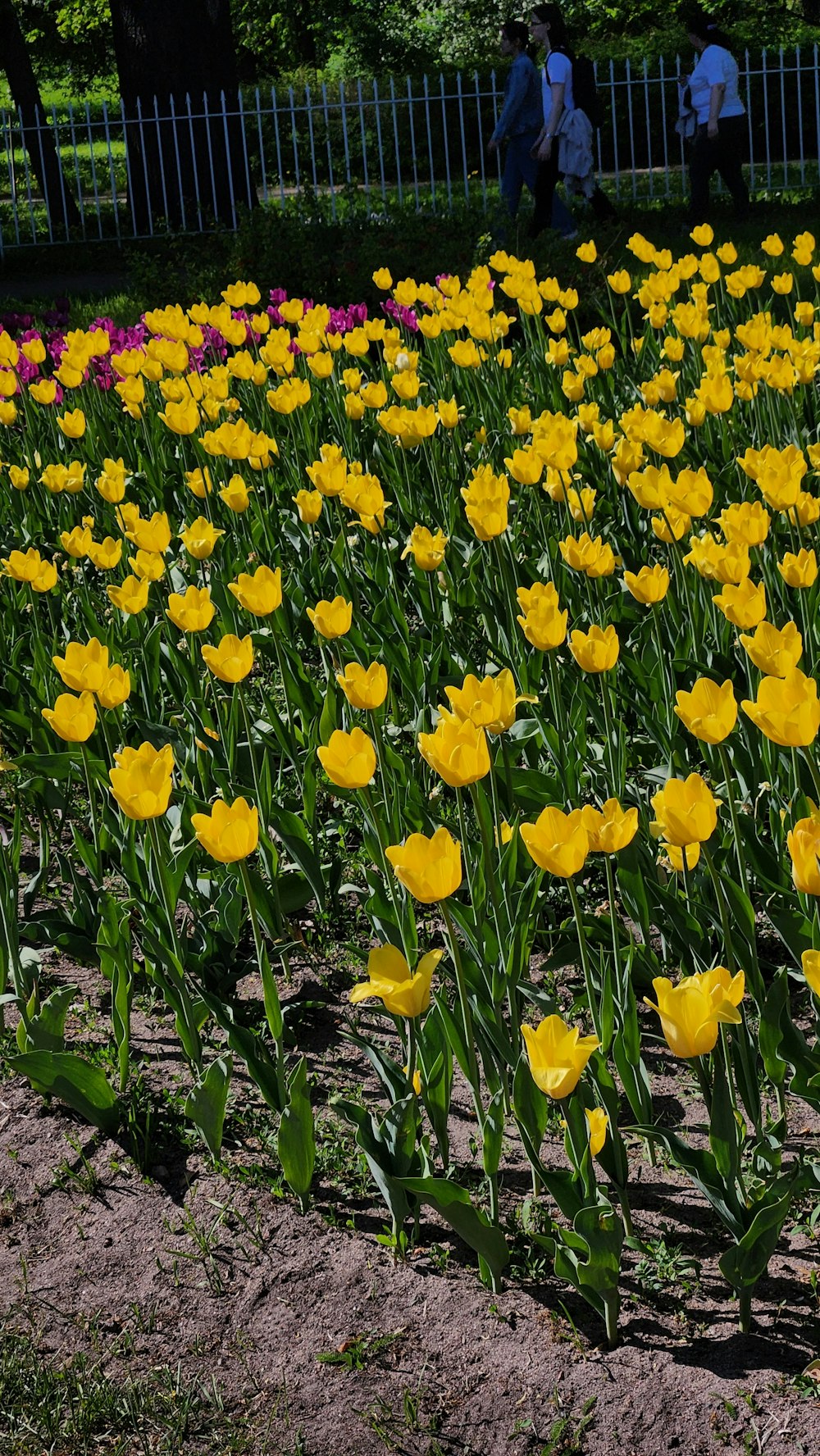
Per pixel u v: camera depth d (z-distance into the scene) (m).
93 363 8.55
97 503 7.21
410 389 6.28
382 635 4.59
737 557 3.41
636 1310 2.66
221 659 3.57
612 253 12.32
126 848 3.53
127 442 7.93
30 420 7.82
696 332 7.02
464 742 2.57
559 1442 2.42
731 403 5.75
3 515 7.36
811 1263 2.71
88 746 4.37
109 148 20.77
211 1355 2.71
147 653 4.75
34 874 4.54
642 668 4.29
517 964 3.06
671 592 4.82
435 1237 2.92
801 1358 2.50
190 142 19.95
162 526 4.60
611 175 22.91
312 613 3.53
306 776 4.07
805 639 4.28
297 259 11.54
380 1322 2.72
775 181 20.42
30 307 15.16
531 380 7.89
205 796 4.30
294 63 40.50
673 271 8.04
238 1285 2.84
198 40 19.97
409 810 3.74
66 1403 2.63
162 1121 3.33
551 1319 2.67
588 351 8.14
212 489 6.47
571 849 2.45
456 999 3.34
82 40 34.72
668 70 25.91
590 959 2.68
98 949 3.29
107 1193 3.14
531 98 14.47
